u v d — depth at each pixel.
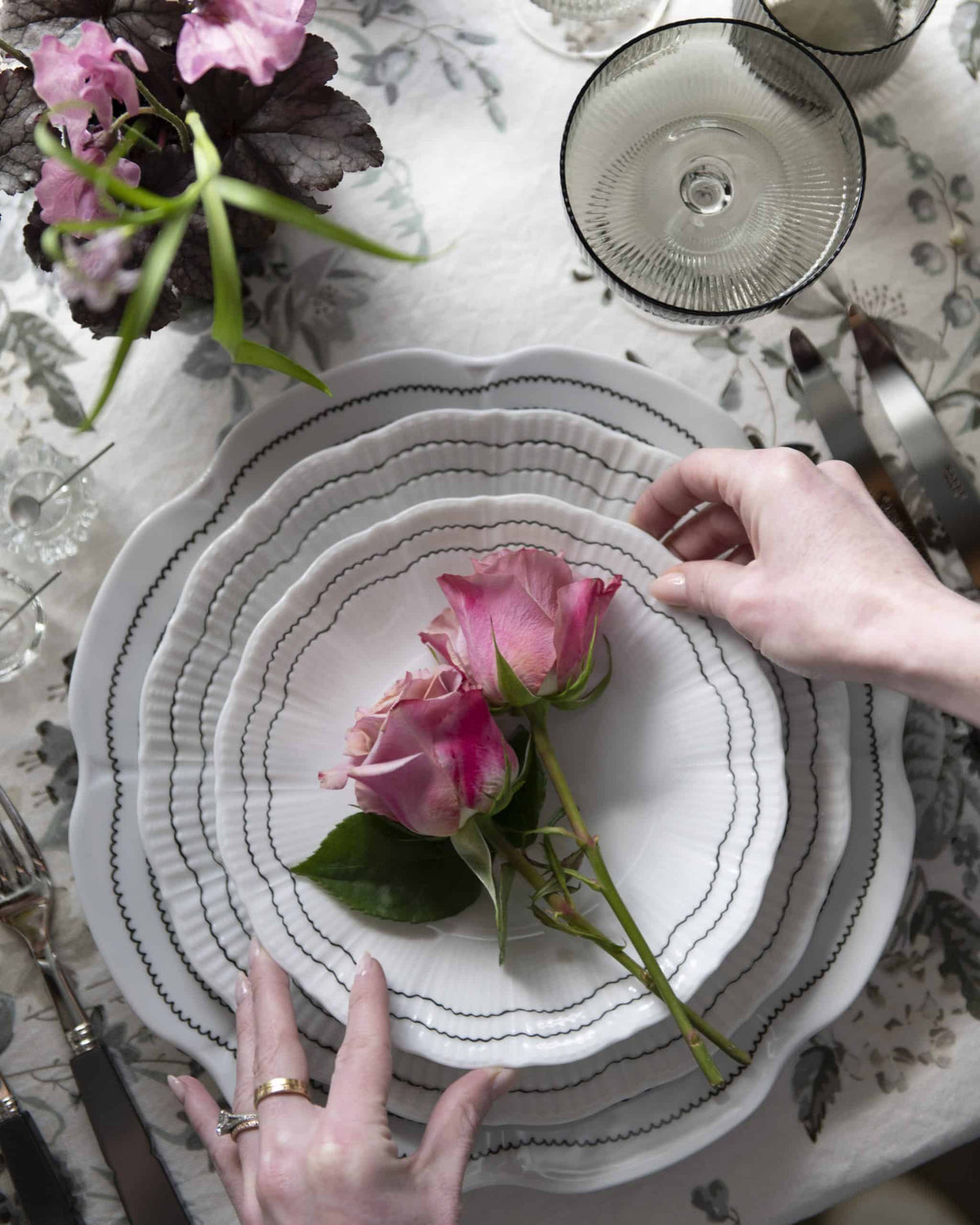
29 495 0.67
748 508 0.56
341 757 0.58
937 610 0.50
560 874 0.53
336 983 0.55
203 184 0.33
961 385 0.70
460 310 0.69
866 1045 0.65
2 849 0.64
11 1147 0.63
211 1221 0.64
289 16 0.45
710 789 0.57
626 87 0.67
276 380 0.69
